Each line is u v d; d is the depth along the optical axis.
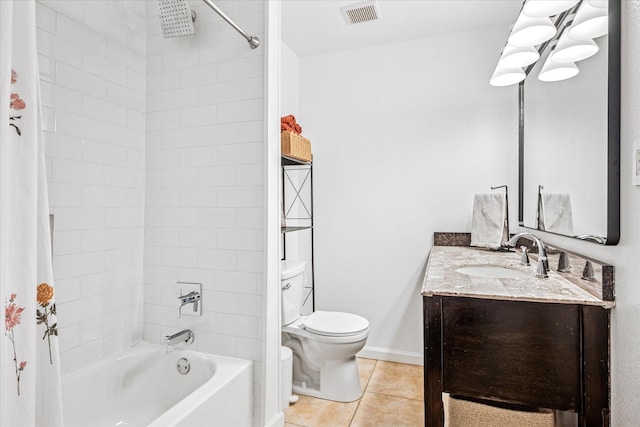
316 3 2.38
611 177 1.21
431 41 2.82
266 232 1.80
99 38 1.75
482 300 1.38
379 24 2.63
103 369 1.72
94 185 1.73
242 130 1.85
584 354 1.27
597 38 1.34
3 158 0.76
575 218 1.56
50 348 0.96
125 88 1.90
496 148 2.65
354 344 2.17
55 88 1.54
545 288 1.46
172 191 1.98
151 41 2.03
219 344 1.88
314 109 3.11
